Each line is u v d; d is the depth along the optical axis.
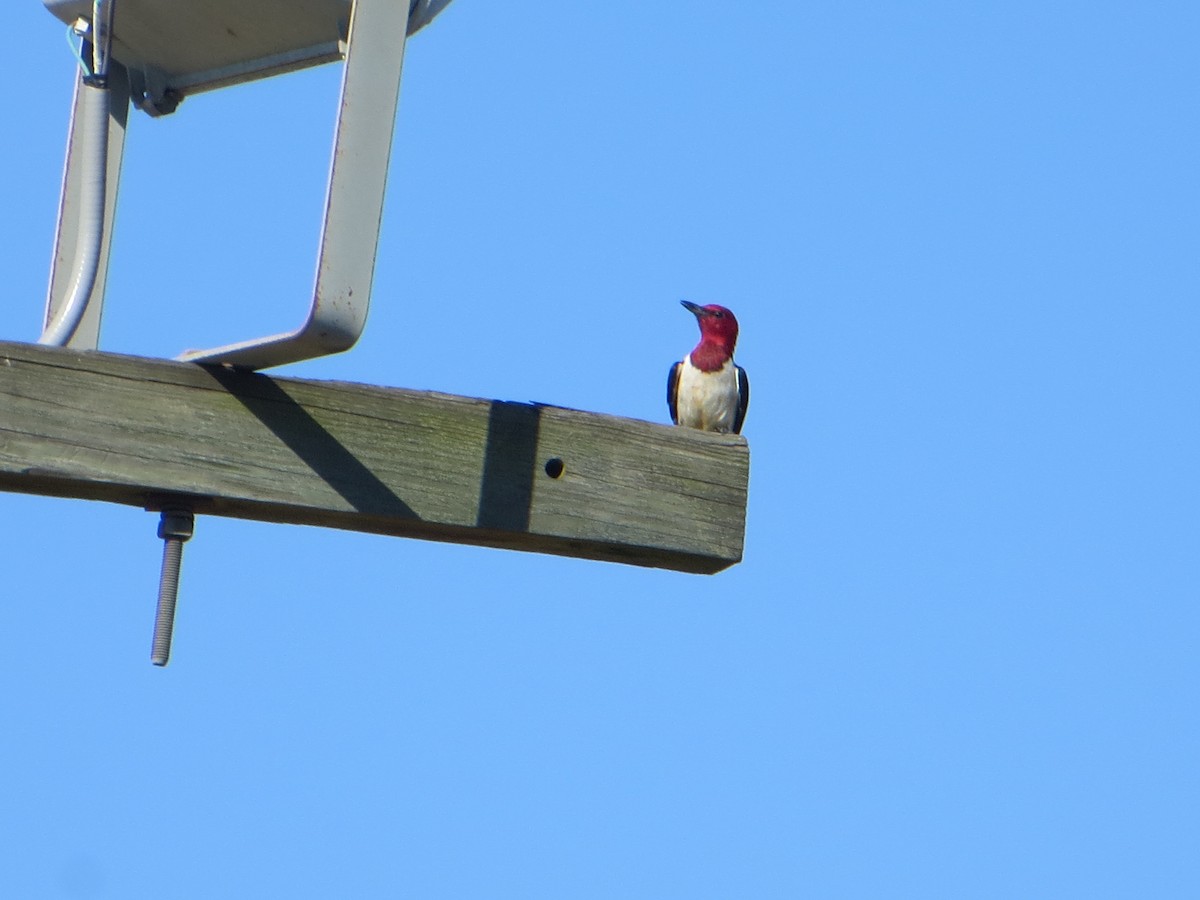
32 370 8.31
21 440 8.23
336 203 8.08
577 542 9.34
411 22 8.83
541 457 9.20
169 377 8.54
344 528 9.23
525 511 9.11
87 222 9.37
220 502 8.66
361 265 8.09
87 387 8.39
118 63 10.41
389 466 8.87
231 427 8.61
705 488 9.55
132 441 8.41
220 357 8.49
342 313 8.02
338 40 9.34
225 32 9.73
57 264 9.83
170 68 10.35
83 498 8.73
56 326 9.13
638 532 9.34
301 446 8.72
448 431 9.02
